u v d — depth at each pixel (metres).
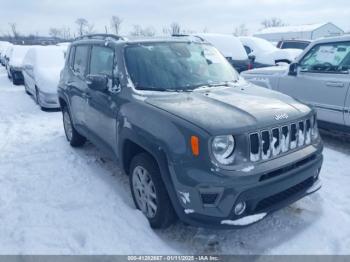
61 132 6.68
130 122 3.21
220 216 2.60
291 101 3.38
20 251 2.96
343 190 3.94
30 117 8.09
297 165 2.97
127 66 3.61
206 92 3.46
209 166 2.55
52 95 8.53
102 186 4.17
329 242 3.01
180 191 2.67
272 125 2.79
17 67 14.18
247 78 6.85
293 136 3.02
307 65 5.62
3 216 3.52
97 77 3.61
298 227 3.24
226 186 2.53
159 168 2.90
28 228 3.28
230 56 10.25
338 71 5.07
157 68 3.70
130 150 3.50
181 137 2.67
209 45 4.53
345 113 4.96
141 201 3.37
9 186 4.22
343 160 4.80
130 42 3.88
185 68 3.85
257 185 2.62
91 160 5.08
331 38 5.30
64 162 5.01
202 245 3.01
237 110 2.88
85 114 4.57
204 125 2.61
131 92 3.42
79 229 3.26
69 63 5.39
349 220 3.33
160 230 3.21
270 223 3.32
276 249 2.94
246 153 2.65
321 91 5.29
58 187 4.18
